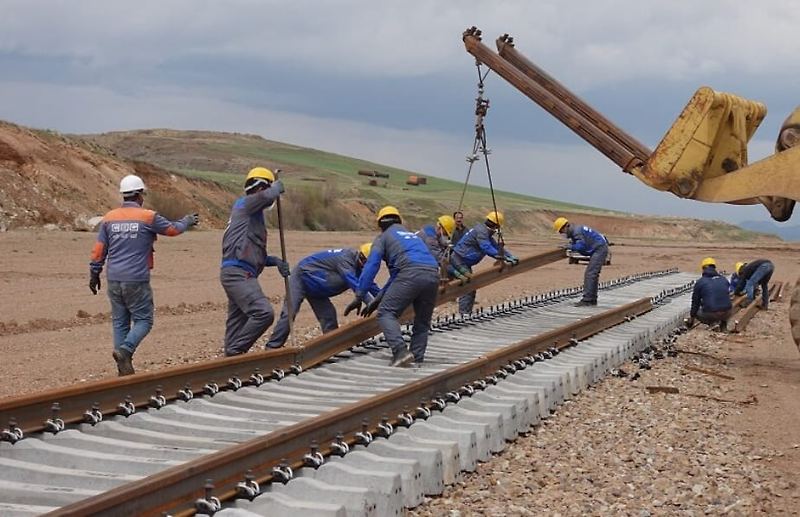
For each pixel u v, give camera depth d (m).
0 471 5.77
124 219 9.55
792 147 12.03
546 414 9.42
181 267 26.09
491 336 14.04
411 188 125.44
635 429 9.08
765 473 7.73
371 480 5.99
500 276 16.69
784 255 48.62
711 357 14.62
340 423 6.80
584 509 6.40
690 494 6.91
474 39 13.73
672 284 27.83
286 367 9.88
